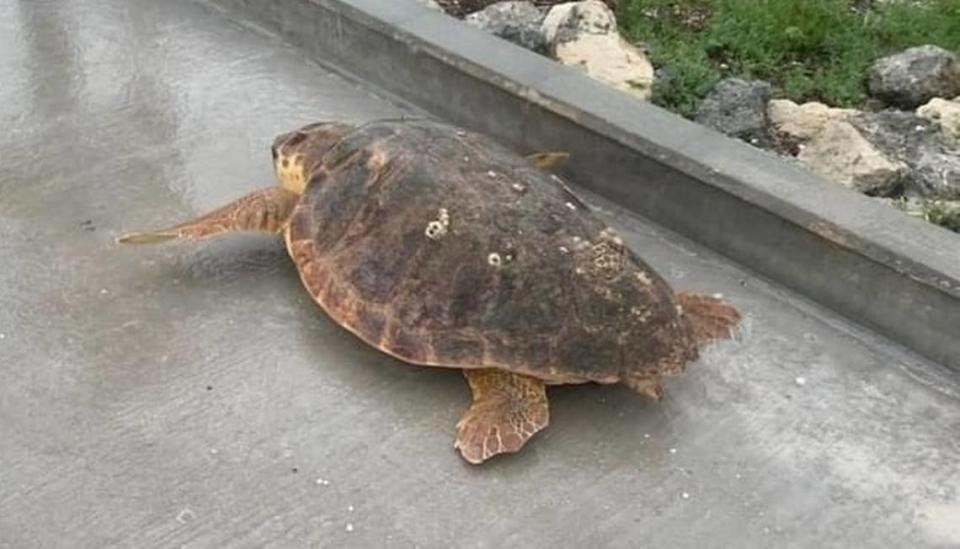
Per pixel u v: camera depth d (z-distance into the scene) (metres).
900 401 3.03
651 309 2.83
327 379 2.99
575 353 2.78
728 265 3.39
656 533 2.71
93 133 3.71
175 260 3.29
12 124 3.72
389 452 2.84
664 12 4.82
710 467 2.85
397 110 3.91
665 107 4.23
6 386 2.95
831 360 3.12
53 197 3.47
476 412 2.84
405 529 2.70
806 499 2.80
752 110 4.14
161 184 3.54
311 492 2.76
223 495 2.74
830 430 2.95
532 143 3.69
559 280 2.81
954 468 2.88
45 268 3.25
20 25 4.17
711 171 3.33
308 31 4.11
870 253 3.12
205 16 4.29
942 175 3.87
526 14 4.54
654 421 2.94
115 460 2.80
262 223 3.20
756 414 2.98
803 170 3.36
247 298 3.19
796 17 4.62
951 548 2.72
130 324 3.11
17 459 2.79
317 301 2.98
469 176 2.98
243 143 3.71
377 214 2.96
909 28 4.67
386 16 3.92
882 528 2.75
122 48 4.09
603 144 3.51
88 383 2.96
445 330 2.82
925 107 4.24
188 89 3.92
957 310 3.03
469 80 3.75
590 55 4.28
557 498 2.77
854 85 4.41
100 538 2.65
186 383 2.97
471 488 2.78
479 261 2.83
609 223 3.51
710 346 3.14
